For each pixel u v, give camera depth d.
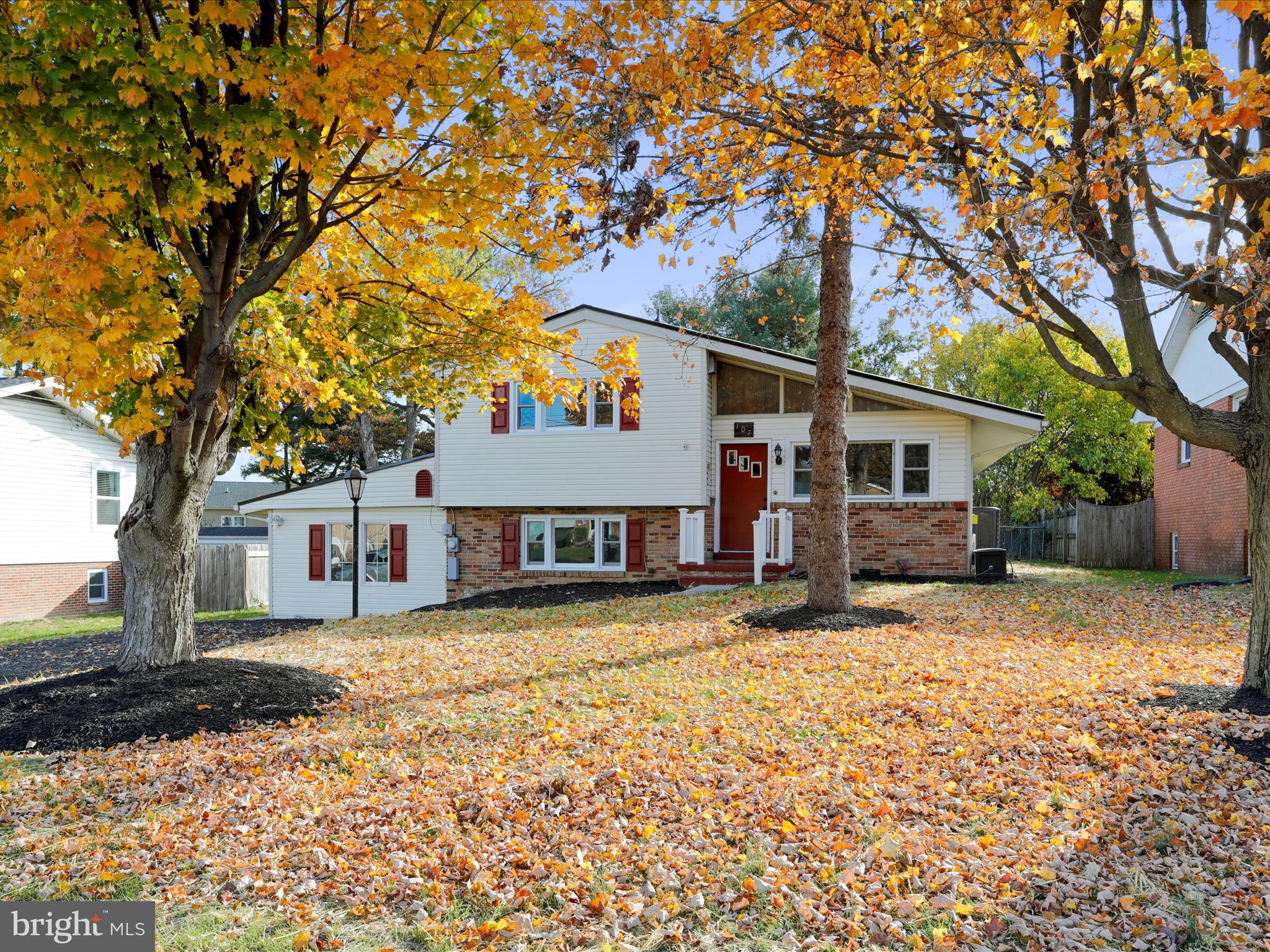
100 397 6.46
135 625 7.57
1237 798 4.70
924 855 4.22
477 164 5.80
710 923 3.75
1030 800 4.88
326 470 41.06
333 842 4.53
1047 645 9.38
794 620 10.82
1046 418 29.58
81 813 4.94
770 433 18.36
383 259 8.04
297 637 13.17
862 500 17.56
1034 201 5.17
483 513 19.55
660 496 18.02
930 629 10.44
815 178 7.02
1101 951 3.45
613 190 6.04
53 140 4.94
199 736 6.39
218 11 4.96
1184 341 21.81
